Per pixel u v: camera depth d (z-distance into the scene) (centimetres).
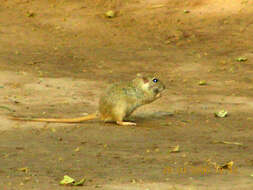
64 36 2502
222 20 2630
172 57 2264
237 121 1464
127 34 2541
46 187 877
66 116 1484
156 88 1419
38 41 2419
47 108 1570
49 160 1066
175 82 1955
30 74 1959
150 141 1241
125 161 1066
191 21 2644
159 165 1038
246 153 1143
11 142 1209
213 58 2248
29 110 1538
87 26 2620
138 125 1403
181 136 1295
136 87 1415
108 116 1415
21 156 1092
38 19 2688
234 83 1945
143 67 2139
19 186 880
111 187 881
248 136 1303
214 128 1381
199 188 877
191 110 1592
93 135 1290
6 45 2331
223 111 1524
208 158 1096
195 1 2805
